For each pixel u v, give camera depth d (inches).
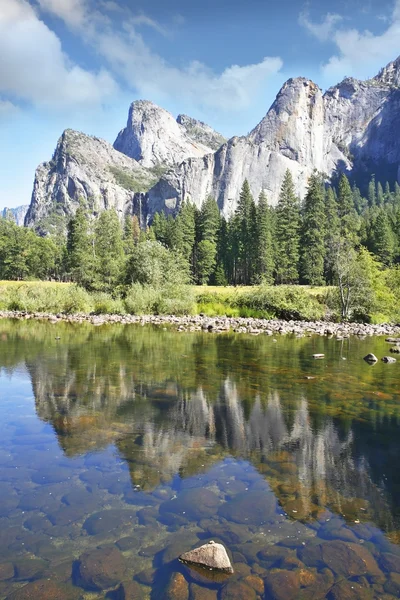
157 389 443.2
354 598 145.8
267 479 237.8
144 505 205.8
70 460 257.6
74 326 1115.3
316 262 3046.3
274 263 3287.4
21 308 1509.6
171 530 185.0
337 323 1403.8
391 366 611.2
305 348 802.2
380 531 187.9
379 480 240.1
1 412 352.8
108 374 511.8
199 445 287.9
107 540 177.0
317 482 235.6
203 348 762.8
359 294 1519.4
